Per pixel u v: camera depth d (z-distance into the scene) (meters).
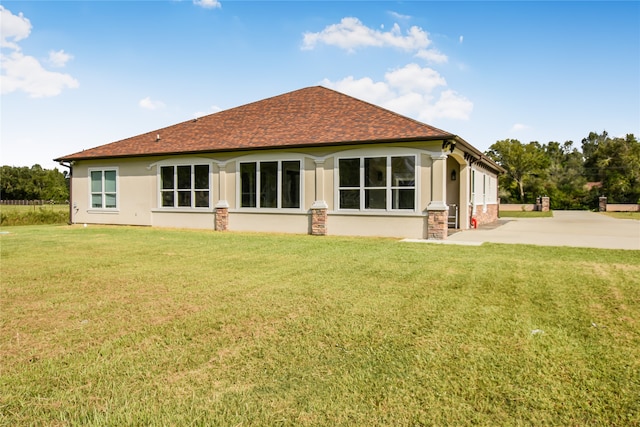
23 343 4.07
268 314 5.00
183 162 17.36
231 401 2.94
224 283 6.70
